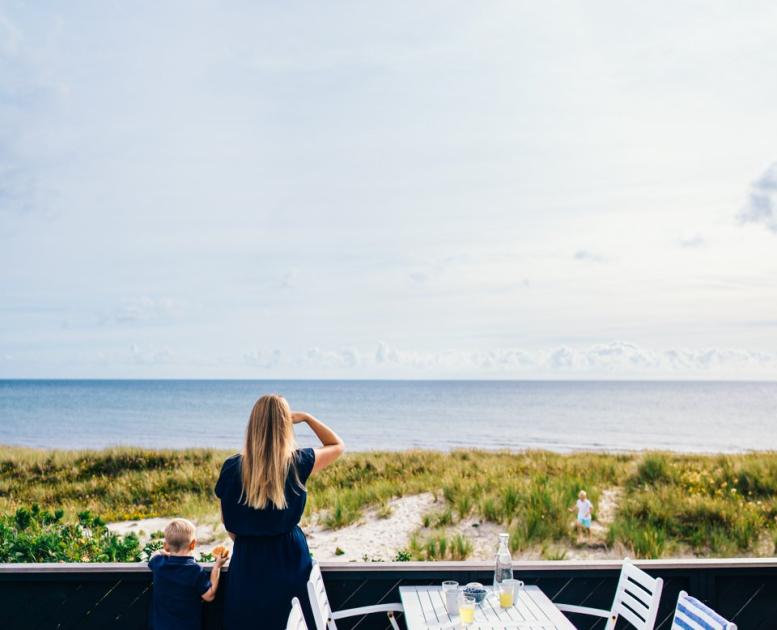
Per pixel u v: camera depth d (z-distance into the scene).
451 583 3.01
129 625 3.32
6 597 3.31
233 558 3.09
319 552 9.68
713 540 9.67
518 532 10.02
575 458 19.59
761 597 3.56
